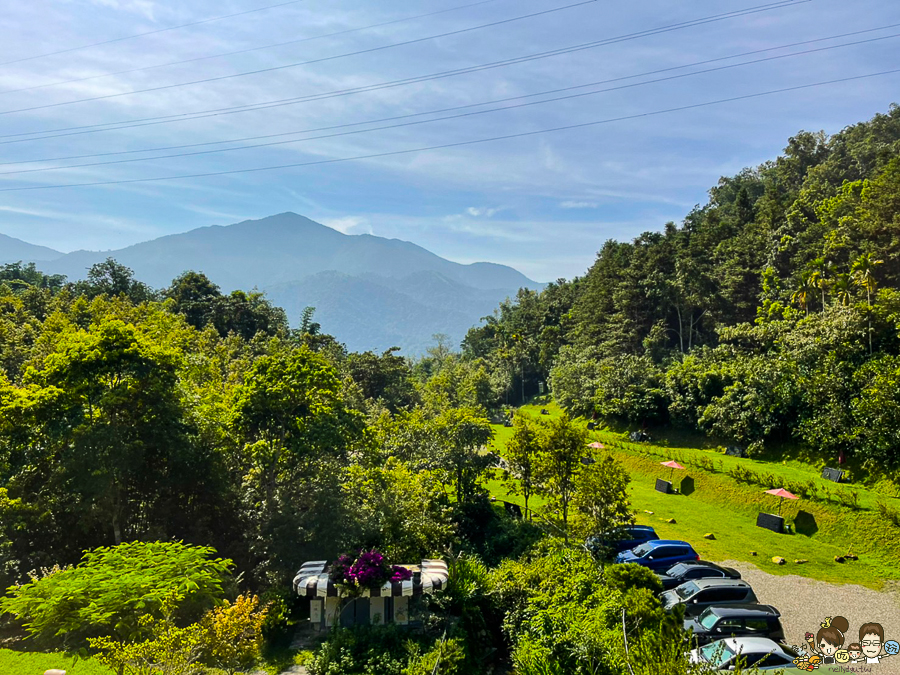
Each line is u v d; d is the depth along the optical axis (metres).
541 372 114.25
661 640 12.31
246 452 26.59
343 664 17.41
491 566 26.89
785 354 46.00
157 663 13.73
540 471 29.39
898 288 52.72
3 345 48.66
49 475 22.59
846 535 30.14
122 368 23.02
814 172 99.69
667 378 55.97
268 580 22.91
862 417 36.31
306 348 27.72
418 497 28.20
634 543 29.02
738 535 32.16
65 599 16.09
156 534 23.75
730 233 93.19
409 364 141.62
